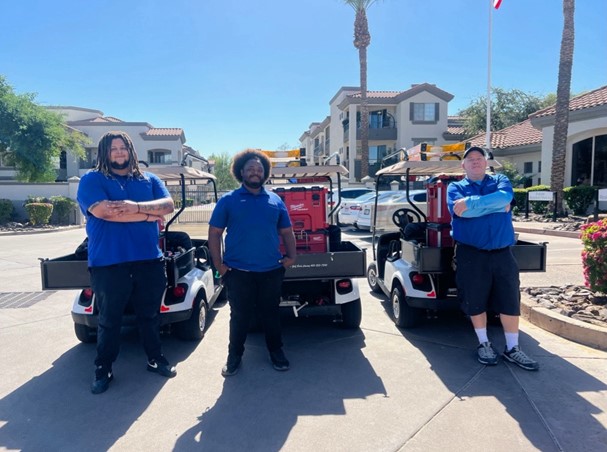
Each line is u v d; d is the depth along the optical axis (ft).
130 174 12.87
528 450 9.24
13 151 75.61
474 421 10.39
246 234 12.82
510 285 13.43
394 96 112.06
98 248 12.08
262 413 10.98
